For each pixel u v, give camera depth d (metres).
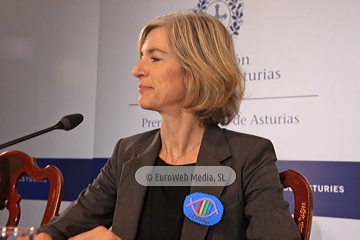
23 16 6.88
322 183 4.96
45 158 6.52
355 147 4.84
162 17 2.63
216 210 2.27
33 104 6.69
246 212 2.27
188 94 2.47
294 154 5.10
